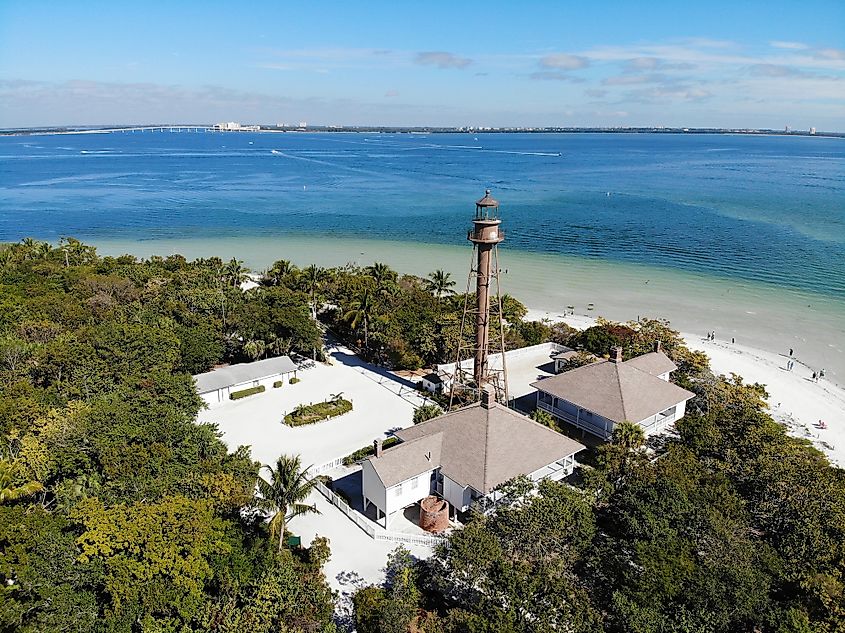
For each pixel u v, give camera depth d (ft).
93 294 276.21
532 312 344.28
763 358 283.59
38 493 132.67
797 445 174.91
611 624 110.42
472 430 157.99
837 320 332.60
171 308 248.52
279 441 195.00
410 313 259.19
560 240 524.93
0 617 93.71
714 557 120.88
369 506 160.56
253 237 549.54
